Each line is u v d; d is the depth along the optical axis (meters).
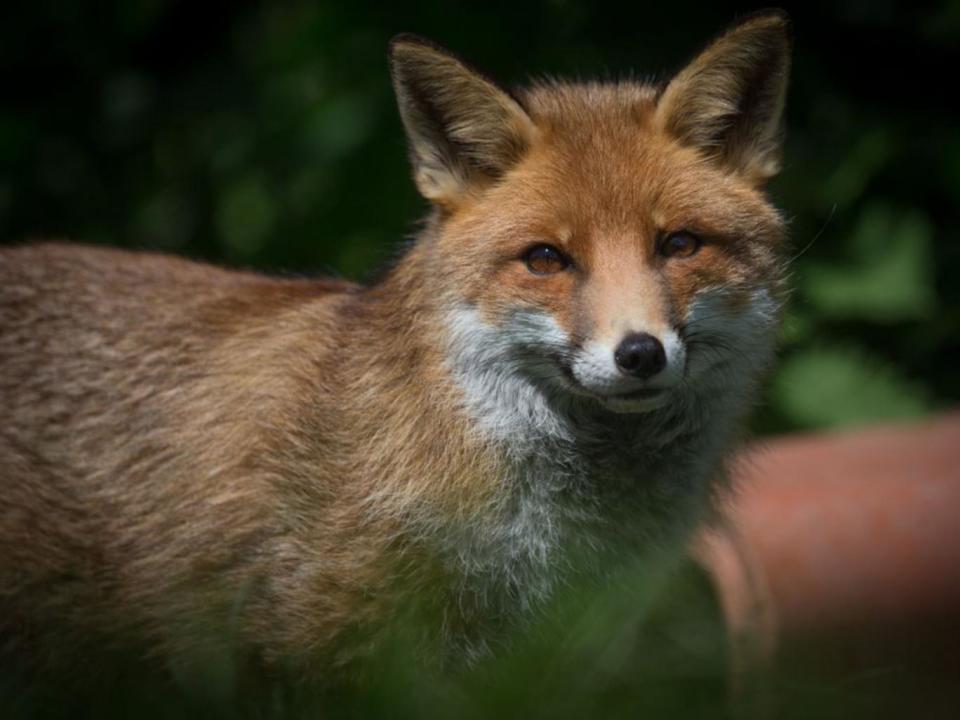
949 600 10.84
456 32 15.80
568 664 9.25
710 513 9.81
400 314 9.24
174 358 9.83
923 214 15.05
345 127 16.23
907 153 15.09
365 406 9.13
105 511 9.58
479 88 9.16
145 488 9.55
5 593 9.64
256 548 9.22
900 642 10.69
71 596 9.63
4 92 16.59
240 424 9.45
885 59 15.36
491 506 8.95
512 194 9.03
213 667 9.12
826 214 14.94
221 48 17.06
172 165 16.98
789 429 14.18
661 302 8.57
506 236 8.88
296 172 16.38
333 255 16.08
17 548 9.62
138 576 9.49
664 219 8.84
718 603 11.62
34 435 9.76
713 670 9.51
